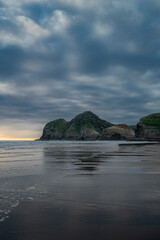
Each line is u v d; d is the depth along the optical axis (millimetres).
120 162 23344
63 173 15773
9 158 30016
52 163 22984
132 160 25562
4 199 8750
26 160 26734
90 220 6473
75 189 10484
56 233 5633
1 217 6738
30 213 7094
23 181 12656
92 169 17906
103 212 7156
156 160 25484
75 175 14836
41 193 9727
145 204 7988
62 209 7477
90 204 8031
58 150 51656
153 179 13164
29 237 5418
